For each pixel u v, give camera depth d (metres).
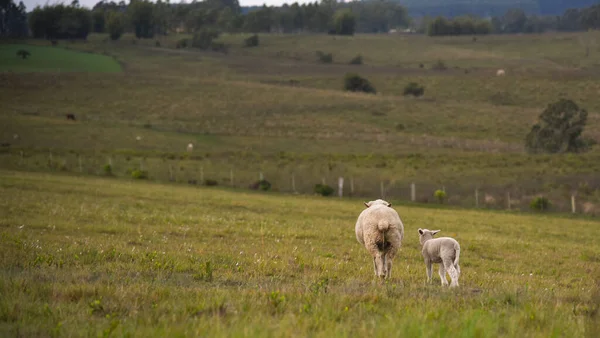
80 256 14.71
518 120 106.31
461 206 48.31
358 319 8.23
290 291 10.32
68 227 22.39
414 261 19.17
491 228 32.62
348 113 111.69
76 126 87.00
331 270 15.06
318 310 8.39
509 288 12.02
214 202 38.84
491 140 90.94
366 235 13.58
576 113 78.62
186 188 51.59
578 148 78.06
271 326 7.38
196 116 107.50
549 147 77.75
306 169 64.12
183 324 7.37
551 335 7.36
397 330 7.12
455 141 87.25
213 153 72.31
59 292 9.41
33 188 39.72
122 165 63.88
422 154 72.69
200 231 23.59
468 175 60.31
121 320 7.90
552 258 21.89
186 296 9.56
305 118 107.19
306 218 33.16
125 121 96.75
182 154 71.19
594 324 8.16
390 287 11.14
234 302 9.03
